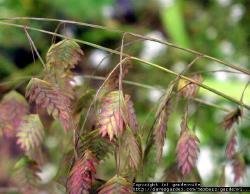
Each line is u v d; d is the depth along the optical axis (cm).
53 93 45
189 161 45
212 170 82
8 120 51
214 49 104
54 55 46
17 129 49
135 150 42
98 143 44
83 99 49
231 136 51
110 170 73
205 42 106
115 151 43
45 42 102
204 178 81
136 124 44
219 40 105
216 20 107
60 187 50
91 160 43
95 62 101
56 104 44
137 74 97
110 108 42
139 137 44
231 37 105
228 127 51
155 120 46
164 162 76
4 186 68
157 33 112
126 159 43
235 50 103
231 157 53
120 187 42
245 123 79
